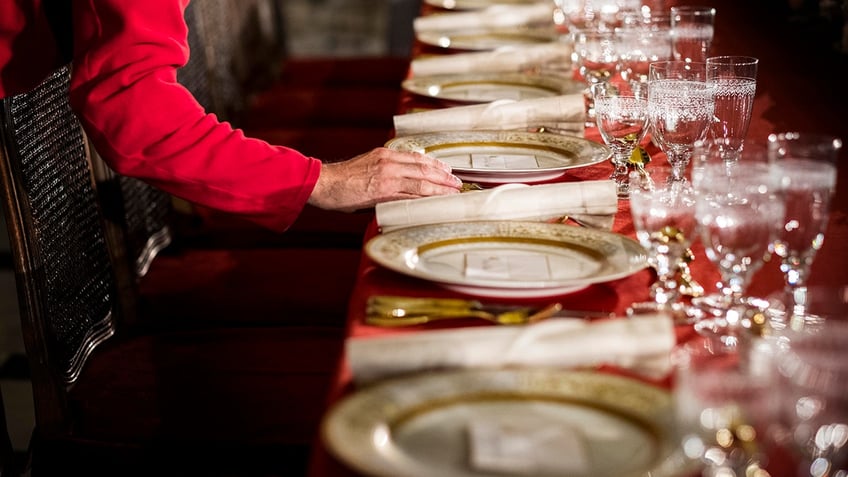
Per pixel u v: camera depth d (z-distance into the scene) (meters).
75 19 1.72
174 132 1.74
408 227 1.56
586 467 0.91
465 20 3.13
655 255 1.36
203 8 3.45
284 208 1.76
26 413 3.16
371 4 7.96
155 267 2.48
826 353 0.94
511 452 0.93
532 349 1.09
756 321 1.22
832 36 3.15
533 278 1.37
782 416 0.91
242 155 1.76
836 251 1.57
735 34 3.22
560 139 2.02
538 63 2.64
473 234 1.50
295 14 7.95
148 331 2.26
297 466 1.72
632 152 1.90
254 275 2.41
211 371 1.95
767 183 1.30
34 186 1.86
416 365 1.09
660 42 2.30
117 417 1.83
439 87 2.52
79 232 2.05
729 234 1.29
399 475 0.88
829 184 1.31
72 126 2.08
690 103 1.71
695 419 0.91
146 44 1.71
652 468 0.89
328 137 3.58
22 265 1.81
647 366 1.10
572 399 1.02
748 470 0.92
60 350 1.89
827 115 2.34
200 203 1.79
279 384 1.90
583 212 1.57
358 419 0.98
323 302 2.29
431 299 1.31
